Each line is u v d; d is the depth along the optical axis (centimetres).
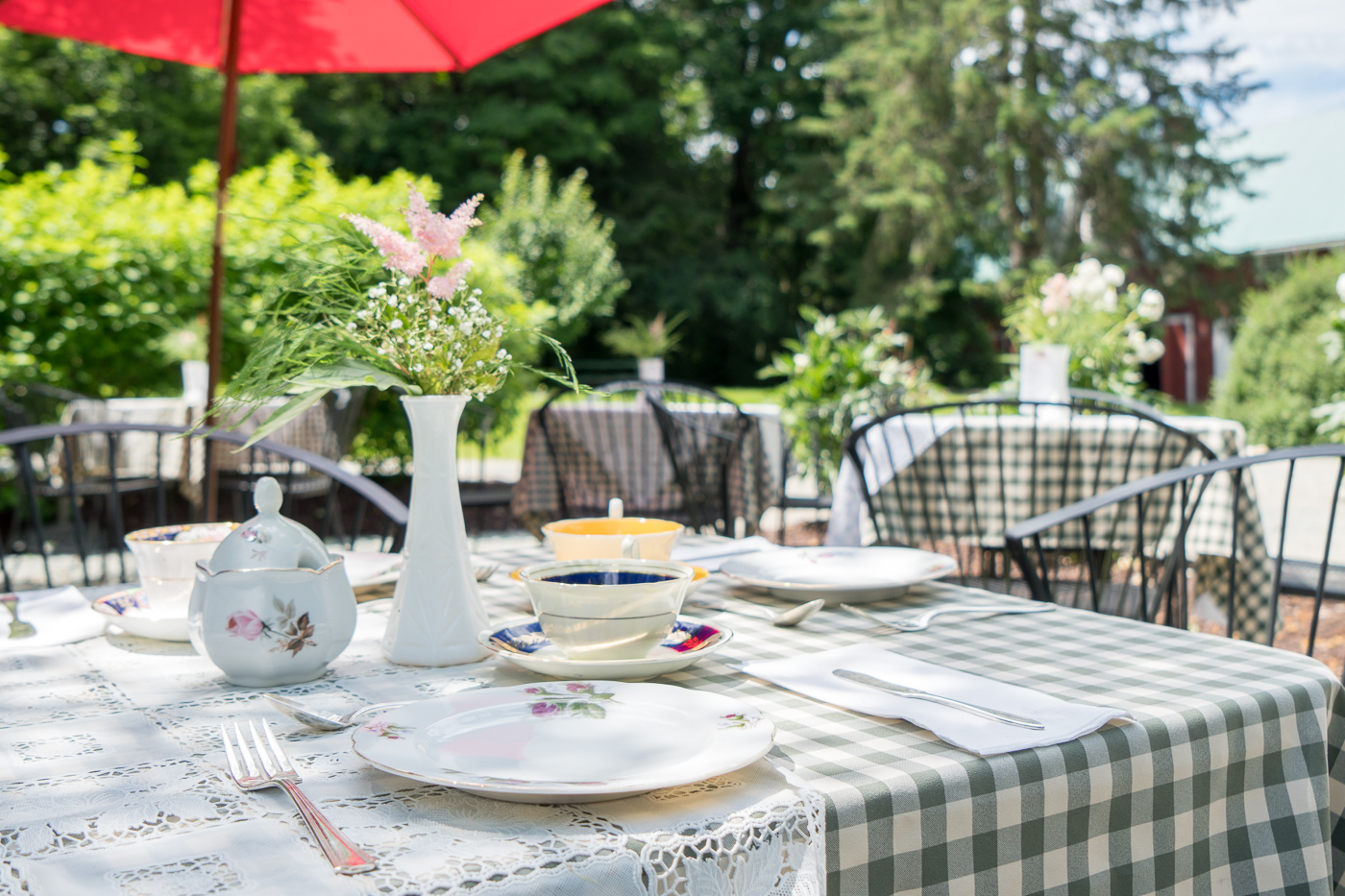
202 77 1404
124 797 62
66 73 1338
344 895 49
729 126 1964
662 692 75
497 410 603
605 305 956
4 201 503
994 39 1730
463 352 93
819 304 2042
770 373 540
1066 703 77
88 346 502
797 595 122
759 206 2036
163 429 199
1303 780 82
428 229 91
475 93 1759
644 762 64
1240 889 78
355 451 618
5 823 58
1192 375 1844
